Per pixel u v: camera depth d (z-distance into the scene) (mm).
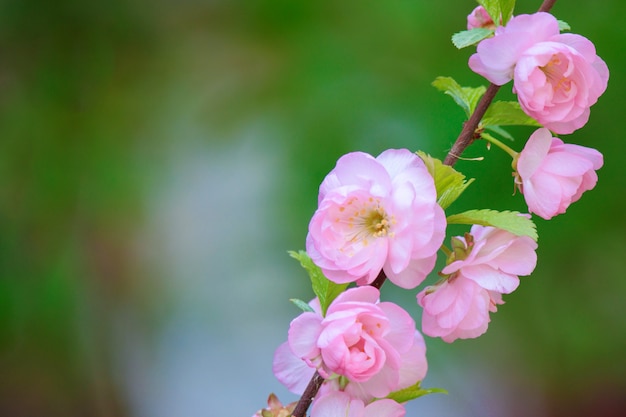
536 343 2141
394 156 1055
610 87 1908
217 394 2352
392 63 2146
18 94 2367
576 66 1055
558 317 2098
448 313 1066
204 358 2418
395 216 1045
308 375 1080
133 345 2418
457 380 2174
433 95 2051
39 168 2350
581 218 1949
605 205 1937
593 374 2119
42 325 2307
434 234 1045
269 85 2328
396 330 1049
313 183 2221
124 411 2350
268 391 2350
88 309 2391
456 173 1053
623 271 1980
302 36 2289
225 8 2395
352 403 1057
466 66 2057
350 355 1040
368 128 2133
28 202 2332
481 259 1062
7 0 2301
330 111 2193
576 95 1058
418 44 2125
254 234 2398
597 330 2080
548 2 1069
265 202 2344
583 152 1069
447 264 1069
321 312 1067
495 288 1061
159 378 2379
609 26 1909
